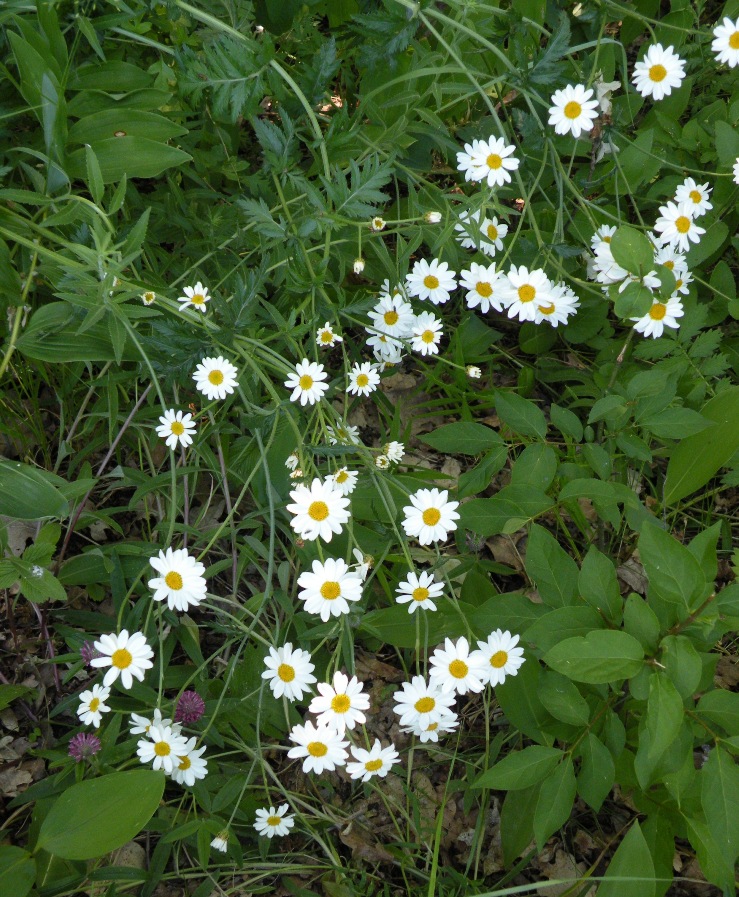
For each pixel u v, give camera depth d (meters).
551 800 0.48
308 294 0.60
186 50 0.55
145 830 0.53
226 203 0.66
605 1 0.66
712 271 0.72
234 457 0.63
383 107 0.62
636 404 0.56
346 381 0.61
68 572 0.57
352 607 0.51
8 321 0.55
